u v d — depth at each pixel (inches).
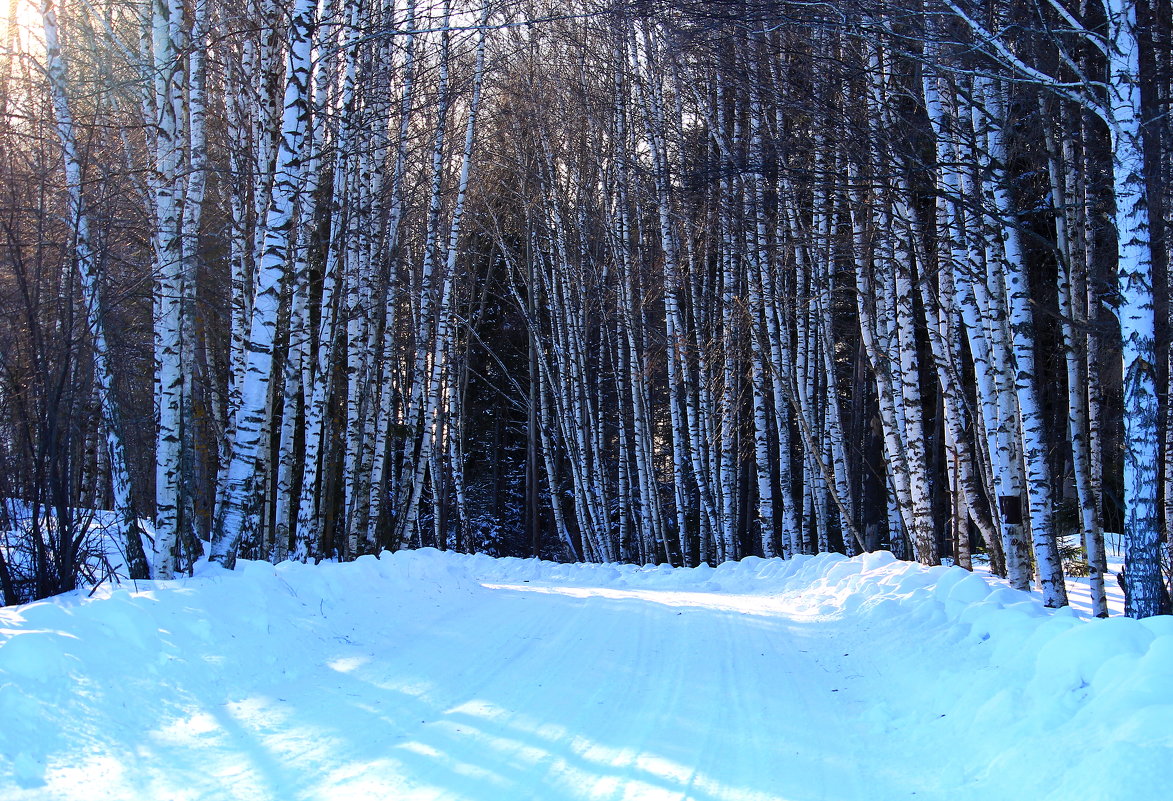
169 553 356.8
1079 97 301.4
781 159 456.8
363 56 590.9
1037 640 233.6
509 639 334.6
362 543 682.8
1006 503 412.2
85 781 162.6
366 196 633.6
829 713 241.6
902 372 519.8
